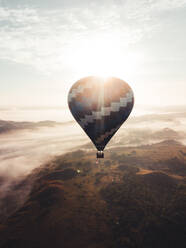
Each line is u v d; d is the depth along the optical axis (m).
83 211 48.38
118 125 19.78
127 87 19.53
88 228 41.47
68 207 51.03
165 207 48.47
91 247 36.00
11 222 50.19
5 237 42.62
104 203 52.34
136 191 57.59
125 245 36.06
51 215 48.47
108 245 36.28
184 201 50.34
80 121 19.92
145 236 38.62
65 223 43.78
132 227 41.34
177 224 41.19
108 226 41.94
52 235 40.69
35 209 54.62
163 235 38.62
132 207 48.69
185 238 37.62
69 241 38.31
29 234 42.38
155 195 55.62
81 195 58.09
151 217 44.22
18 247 38.56
